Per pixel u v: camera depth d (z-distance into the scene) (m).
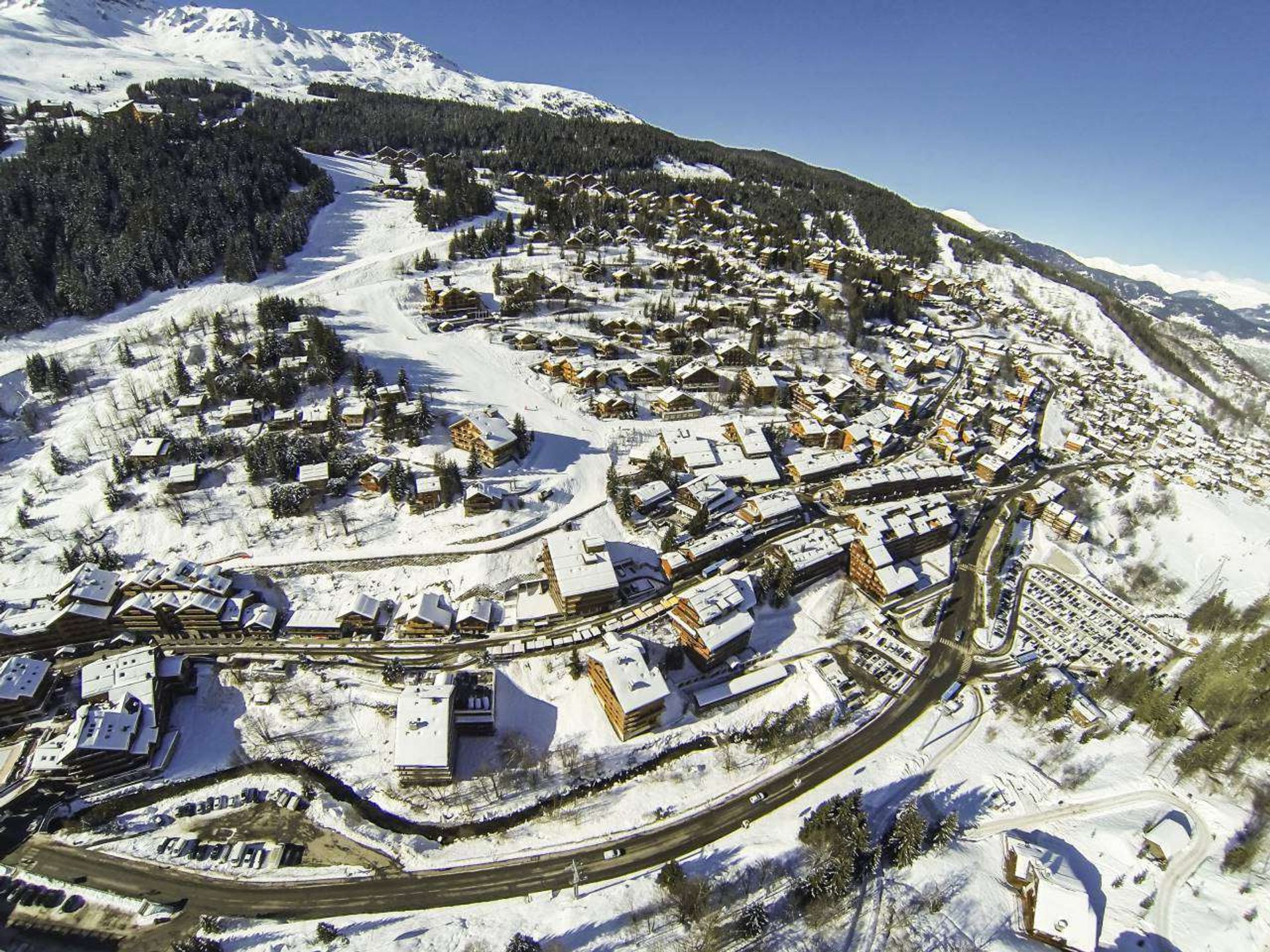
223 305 174.88
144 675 87.69
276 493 113.88
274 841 75.31
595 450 137.00
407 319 175.50
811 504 131.25
